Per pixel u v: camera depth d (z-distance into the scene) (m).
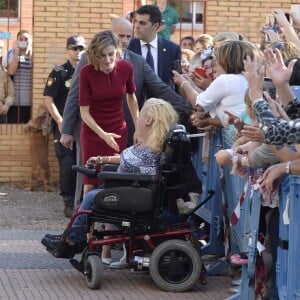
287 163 5.34
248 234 6.10
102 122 7.82
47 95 10.73
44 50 12.34
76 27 12.40
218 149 7.50
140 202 7.02
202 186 7.95
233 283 7.14
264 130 4.89
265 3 12.84
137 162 7.12
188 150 7.09
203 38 9.95
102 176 7.04
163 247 7.00
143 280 7.37
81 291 7.00
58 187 12.20
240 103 6.99
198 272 7.00
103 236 7.23
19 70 12.45
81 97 7.72
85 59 8.38
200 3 12.98
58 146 10.52
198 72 7.99
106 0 12.44
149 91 8.66
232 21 12.84
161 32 11.91
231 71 7.10
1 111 12.34
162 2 12.02
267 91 6.27
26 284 7.19
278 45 6.49
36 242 8.88
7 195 11.71
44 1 12.30
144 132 7.20
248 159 5.85
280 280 5.63
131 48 9.38
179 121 8.29
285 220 5.52
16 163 12.41
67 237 7.18
